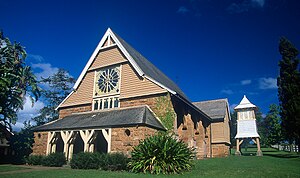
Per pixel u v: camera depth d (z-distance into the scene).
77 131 19.64
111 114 20.66
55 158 18.09
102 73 23.88
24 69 26.84
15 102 25.47
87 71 24.98
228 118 39.94
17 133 28.20
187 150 14.34
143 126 16.67
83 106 24.06
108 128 18.02
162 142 13.52
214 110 37.44
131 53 23.62
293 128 27.73
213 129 35.47
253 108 34.53
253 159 23.88
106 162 14.78
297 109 27.12
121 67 22.77
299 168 15.45
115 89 22.52
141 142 14.80
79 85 25.09
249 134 33.81
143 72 21.23
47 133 21.14
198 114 27.91
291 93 28.14
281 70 30.03
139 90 21.09
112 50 23.88
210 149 32.16
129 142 16.84
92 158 15.53
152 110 20.05
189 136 22.55
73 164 16.09
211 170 14.17
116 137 17.50
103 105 22.78
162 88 20.06
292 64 29.33
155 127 17.75
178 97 20.22
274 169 14.80
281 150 50.59
